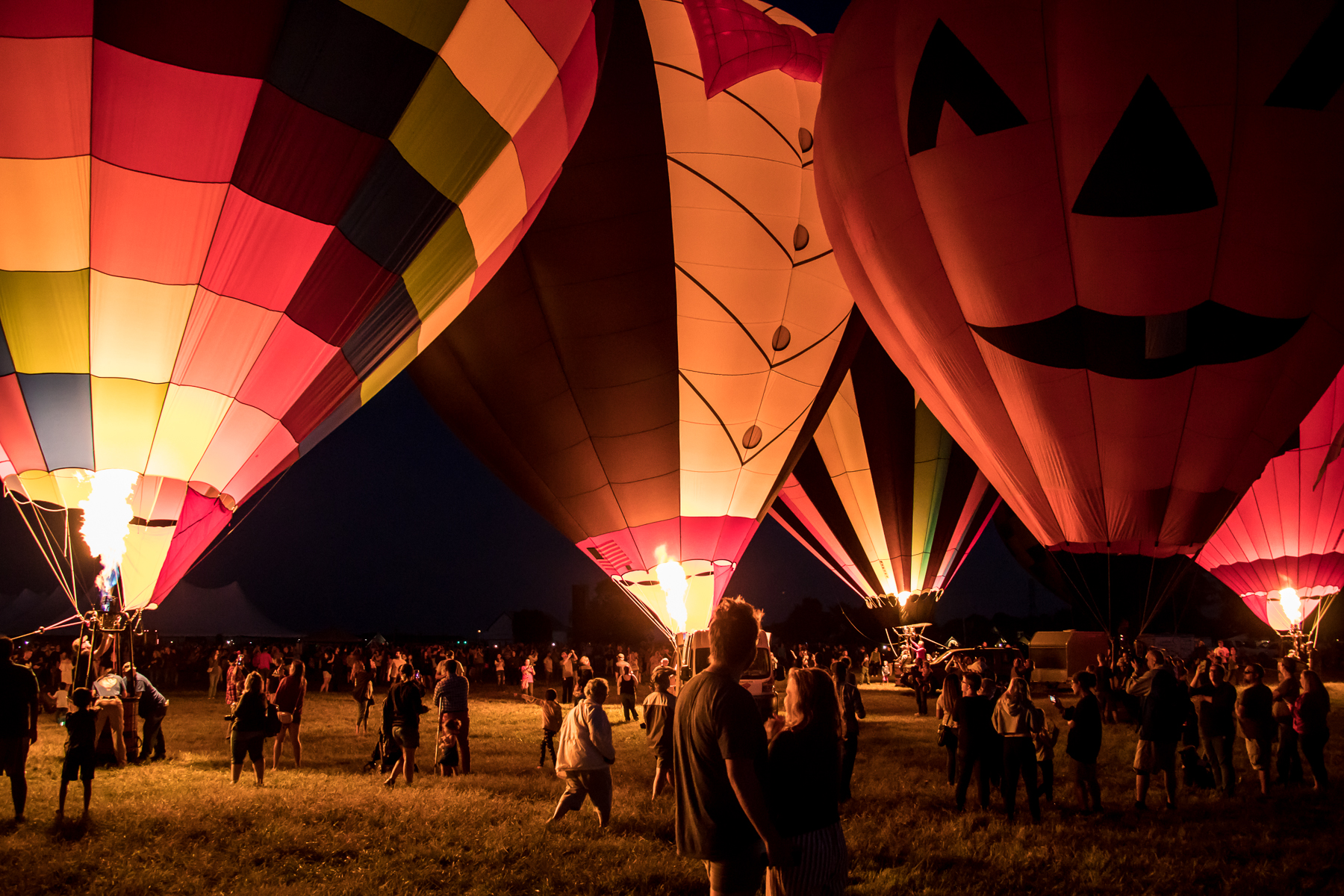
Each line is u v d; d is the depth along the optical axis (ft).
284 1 27.20
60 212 27.25
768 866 11.62
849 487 87.15
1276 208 37.63
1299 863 21.18
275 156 28.53
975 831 24.71
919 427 85.76
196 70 26.81
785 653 106.01
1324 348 40.50
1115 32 37.93
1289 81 36.63
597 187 50.37
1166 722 27.25
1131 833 24.36
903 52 42.83
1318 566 74.54
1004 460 46.75
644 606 56.95
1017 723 26.16
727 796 11.37
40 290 27.86
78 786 29.53
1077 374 42.16
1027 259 40.78
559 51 34.09
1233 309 39.40
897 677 102.58
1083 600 49.42
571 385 52.34
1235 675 82.23
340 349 32.30
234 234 28.91
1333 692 74.28
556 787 31.99
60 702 51.85
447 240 33.47
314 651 119.55
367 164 29.89
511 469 56.95
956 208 41.57
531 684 82.48
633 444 53.21
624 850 22.25
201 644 149.28
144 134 26.99
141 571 30.73
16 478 29.84
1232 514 77.56
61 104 26.21
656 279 51.13
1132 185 38.42
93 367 28.96
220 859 20.90
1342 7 36.17
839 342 56.85
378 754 35.81
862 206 45.52
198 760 37.58
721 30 51.01
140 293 28.58
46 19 25.30
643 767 37.63
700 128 51.88
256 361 30.76
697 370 52.75
